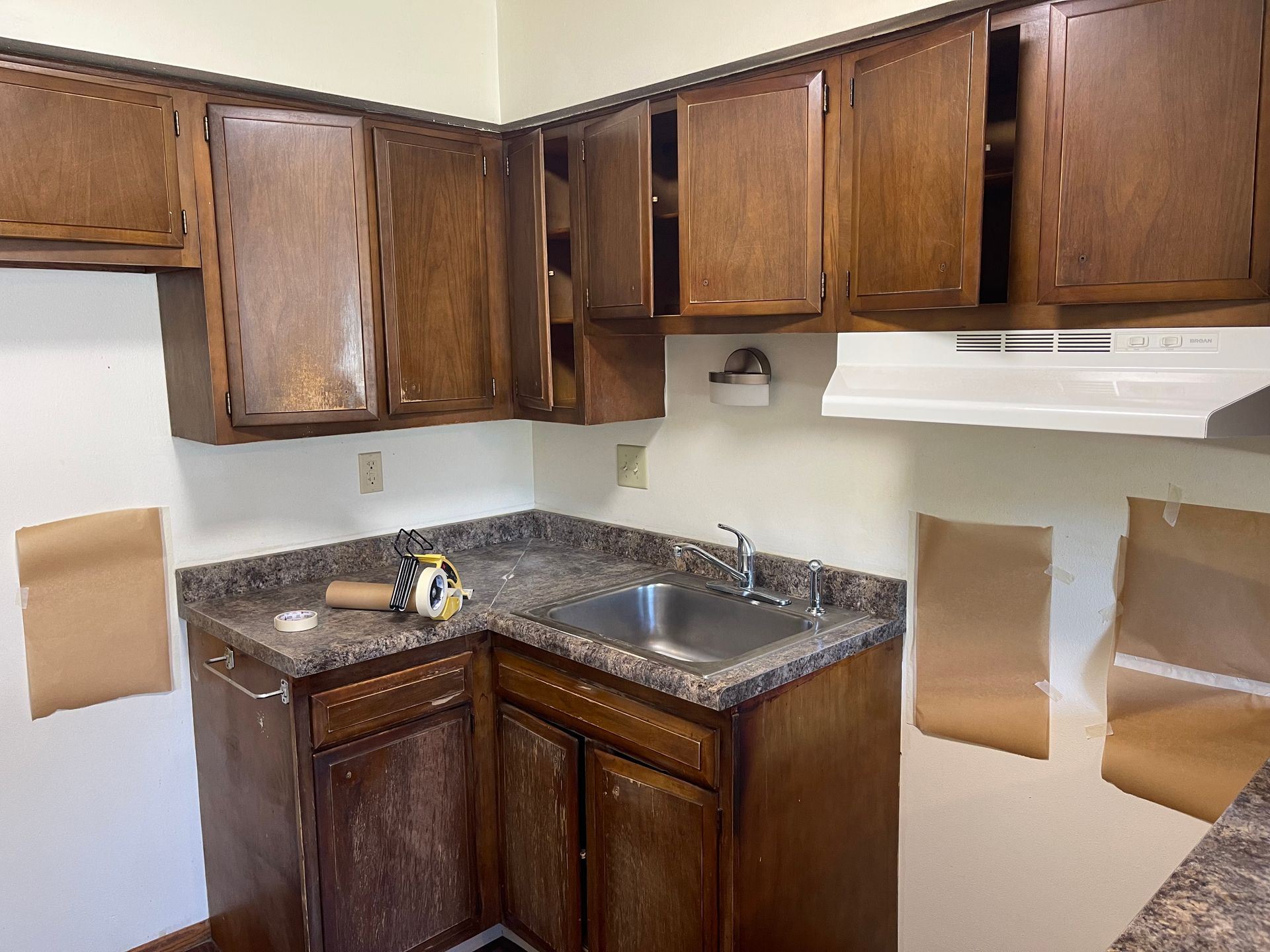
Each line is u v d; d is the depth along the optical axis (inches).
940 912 77.0
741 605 81.8
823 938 72.4
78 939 82.1
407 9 94.2
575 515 106.6
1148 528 62.6
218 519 86.7
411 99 95.3
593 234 82.5
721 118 69.4
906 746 77.4
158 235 70.3
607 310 81.9
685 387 91.3
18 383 74.9
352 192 79.9
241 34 82.9
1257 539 58.1
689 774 64.9
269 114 74.8
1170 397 48.7
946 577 73.0
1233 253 47.3
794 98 65.4
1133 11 49.3
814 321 67.2
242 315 75.2
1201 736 61.3
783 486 84.0
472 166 88.5
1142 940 31.2
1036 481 67.7
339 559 94.0
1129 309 51.9
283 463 90.4
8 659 76.3
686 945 67.0
